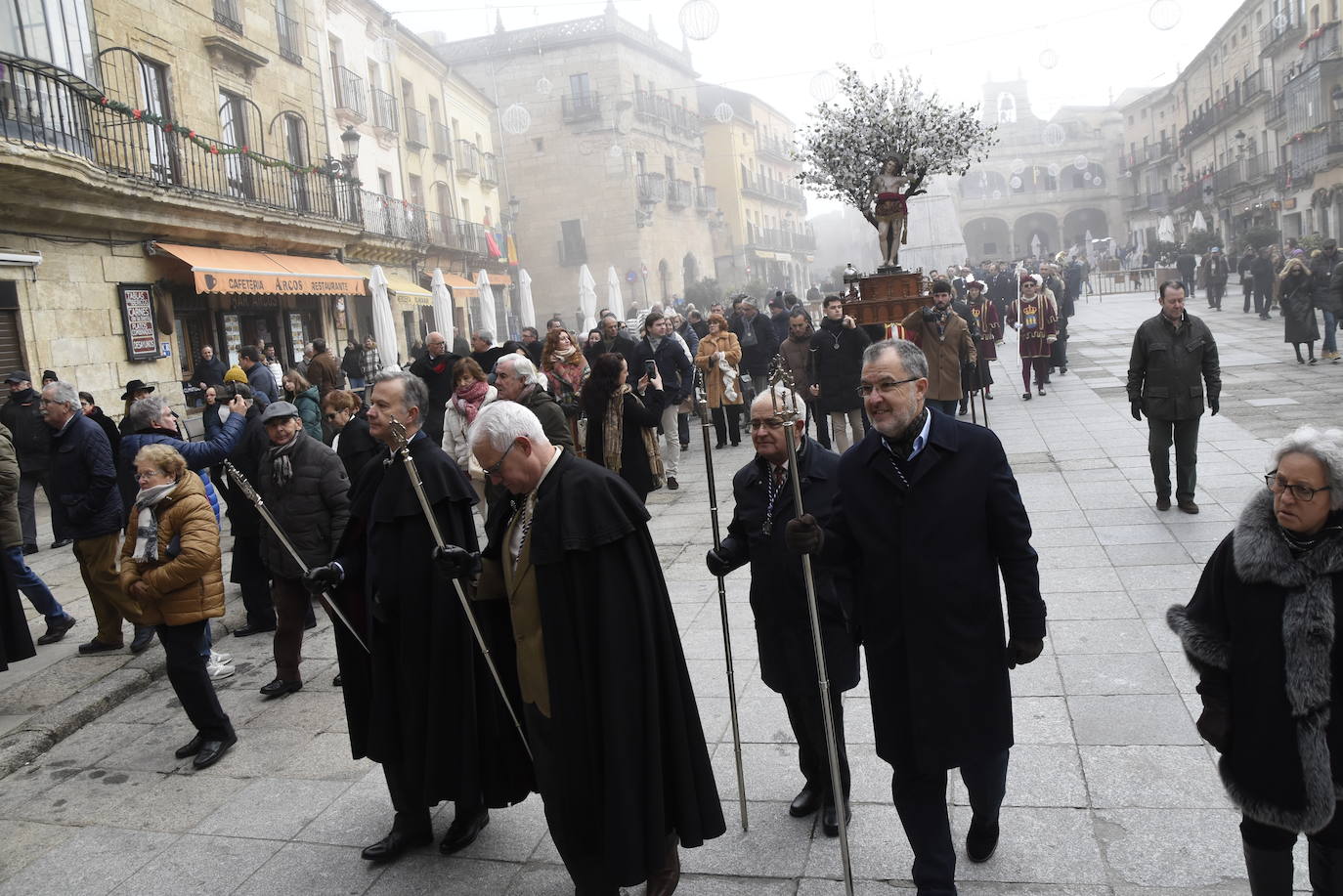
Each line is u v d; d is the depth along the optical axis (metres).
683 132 55.50
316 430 10.12
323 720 5.62
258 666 6.60
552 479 3.39
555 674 3.35
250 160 20.11
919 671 3.14
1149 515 7.84
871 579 3.24
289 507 5.91
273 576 5.98
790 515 3.78
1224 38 48.25
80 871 4.17
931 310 10.70
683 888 3.60
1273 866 2.75
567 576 3.35
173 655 5.07
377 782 4.80
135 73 16.50
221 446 6.97
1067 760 4.21
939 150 12.07
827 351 10.35
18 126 12.10
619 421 7.92
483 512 8.88
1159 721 4.46
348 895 3.82
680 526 9.16
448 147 34.69
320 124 23.81
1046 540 7.41
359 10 27.50
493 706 3.96
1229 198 48.03
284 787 4.82
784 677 3.87
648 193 49.59
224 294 18.86
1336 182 33.72
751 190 64.81
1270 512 2.61
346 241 23.81
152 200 15.55
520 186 49.00
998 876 3.46
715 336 13.10
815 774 3.99
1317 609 2.50
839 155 12.23
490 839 4.16
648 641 3.35
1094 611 5.88
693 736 3.48
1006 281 26.38
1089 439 11.23
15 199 12.81
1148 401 7.78
